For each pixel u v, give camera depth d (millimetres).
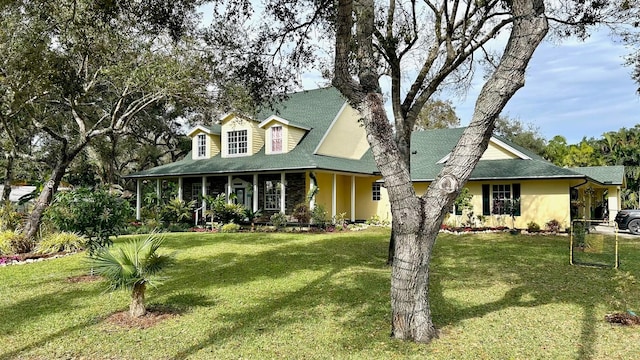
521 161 20438
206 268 10266
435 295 7562
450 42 9648
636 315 6184
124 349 5141
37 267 10547
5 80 8328
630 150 36250
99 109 22828
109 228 9469
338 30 5535
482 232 18484
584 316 6305
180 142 34219
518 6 4934
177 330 5801
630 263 10766
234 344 5273
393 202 5176
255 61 8656
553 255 12086
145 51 13273
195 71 13453
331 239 16141
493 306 6855
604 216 26281
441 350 4957
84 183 29812
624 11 8461
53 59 8078
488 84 4992
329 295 7609
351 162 23984
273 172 21203
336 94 26391
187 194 26469
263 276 9312
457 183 5008
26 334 5699
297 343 5285
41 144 26547
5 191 18547
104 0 7105
